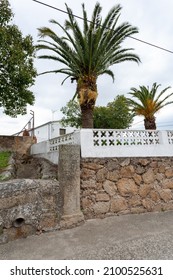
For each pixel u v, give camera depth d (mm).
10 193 4039
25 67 8992
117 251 3416
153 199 6066
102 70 9898
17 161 9859
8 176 6219
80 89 9156
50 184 4656
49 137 20297
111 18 8703
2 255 3342
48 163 7902
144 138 6422
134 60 10352
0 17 8383
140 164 6160
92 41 8727
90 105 9031
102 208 5402
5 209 3930
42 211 4391
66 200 4777
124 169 5910
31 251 3479
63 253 3389
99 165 5633
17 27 8961
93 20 8648
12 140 10531
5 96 9156
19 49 8492
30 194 4301
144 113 15766
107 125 17359
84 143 5590
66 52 9117
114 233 4266
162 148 6574
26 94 9703
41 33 8766
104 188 5559
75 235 4188
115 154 5887
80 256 3273
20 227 4059
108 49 9258
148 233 4230
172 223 4898
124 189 5777
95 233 4285
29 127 17500
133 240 3867
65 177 4875
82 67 9312
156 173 6320
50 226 4422
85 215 5184
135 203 5816
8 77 8633
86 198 5305
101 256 3260
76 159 5160
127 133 6195
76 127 18469
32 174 8891
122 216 5473
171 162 6648
